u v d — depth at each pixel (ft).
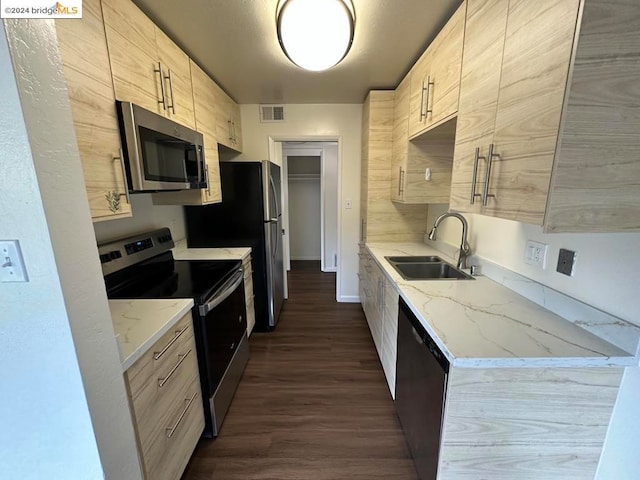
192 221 8.84
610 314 3.21
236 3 4.61
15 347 2.46
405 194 7.47
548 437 3.38
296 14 4.62
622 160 2.54
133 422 3.31
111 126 3.77
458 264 6.14
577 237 3.59
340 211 11.03
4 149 2.12
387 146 8.96
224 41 5.79
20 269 2.30
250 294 8.66
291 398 6.36
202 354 4.97
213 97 7.48
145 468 3.52
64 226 2.38
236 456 4.98
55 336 2.44
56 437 2.67
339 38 5.00
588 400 3.24
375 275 7.77
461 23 4.30
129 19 4.11
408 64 6.98
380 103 8.72
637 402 3.03
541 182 2.72
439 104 5.19
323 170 15.15
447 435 3.43
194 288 5.22
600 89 2.41
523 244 4.60
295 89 8.68
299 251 18.45
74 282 2.48
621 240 3.06
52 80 2.28
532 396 3.28
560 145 2.51
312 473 4.69
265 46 6.01
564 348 3.12
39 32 2.18
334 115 10.24
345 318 10.33
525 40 2.92
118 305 4.42
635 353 2.96
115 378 2.92
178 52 5.60
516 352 3.05
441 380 3.44
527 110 2.91
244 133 10.31
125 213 4.05
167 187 4.83
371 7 4.75
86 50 3.33
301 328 9.63
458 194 4.44
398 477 4.62
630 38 2.33
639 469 3.04
